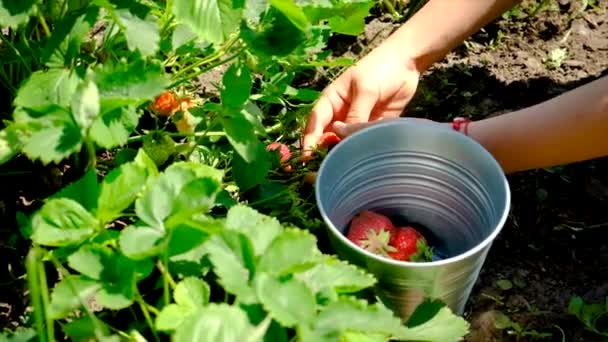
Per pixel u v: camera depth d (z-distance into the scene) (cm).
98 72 67
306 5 72
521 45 105
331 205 77
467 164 76
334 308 59
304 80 101
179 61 95
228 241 60
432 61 91
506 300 85
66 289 61
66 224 63
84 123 63
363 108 86
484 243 70
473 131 81
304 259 60
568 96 78
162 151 81
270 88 88
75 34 69
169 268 66
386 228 79
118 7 68
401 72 89
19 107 67
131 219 81
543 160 79
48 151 62
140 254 61
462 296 77
